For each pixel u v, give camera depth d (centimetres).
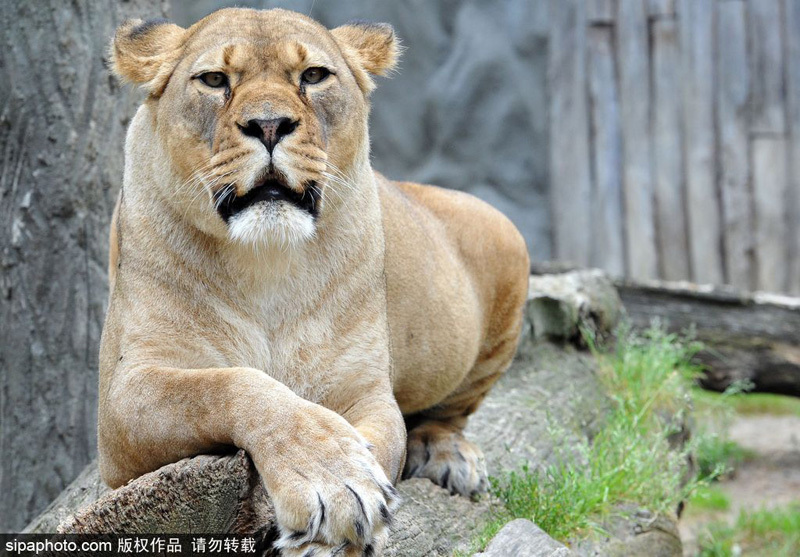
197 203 672
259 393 597
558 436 1042
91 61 1092
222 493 580
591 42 2355
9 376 1107
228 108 656
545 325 1312
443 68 2488
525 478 920
